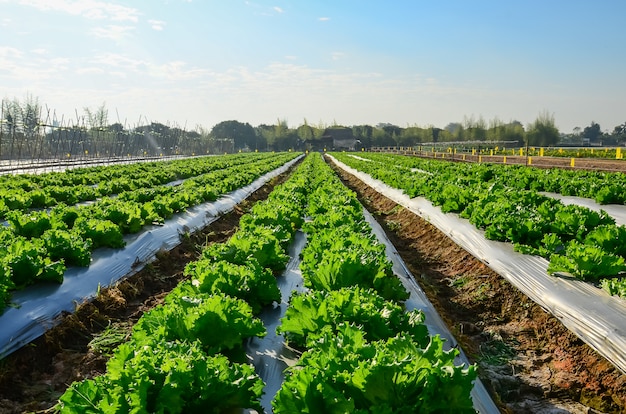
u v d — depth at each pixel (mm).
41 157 74438
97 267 11836
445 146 124062
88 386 5262
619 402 7391
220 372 5676
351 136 172375
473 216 15633
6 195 18656
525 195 17766
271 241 12055
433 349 5473
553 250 12094
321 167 46844
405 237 20375
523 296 10969
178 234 16922
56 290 10031
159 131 133375
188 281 9297
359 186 42594
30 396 7371
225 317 7211
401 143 165500
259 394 5918
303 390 5098
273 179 45750
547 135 124812
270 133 170750
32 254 10164
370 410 5035
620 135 153750
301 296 7512
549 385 8125
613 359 7891
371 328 7062
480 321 10977
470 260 14195
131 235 15078
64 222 14781
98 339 9148
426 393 5004
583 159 54250
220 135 169750
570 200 21828
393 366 5055
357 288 7664
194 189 24719
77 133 97125
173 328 7027
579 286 9977
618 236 11547
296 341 7676
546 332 9648
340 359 5398
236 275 9258
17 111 72375
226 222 22484
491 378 8297
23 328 8484
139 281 12469
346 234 12500
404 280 12141
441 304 12000
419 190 24188
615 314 8641
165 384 5273
